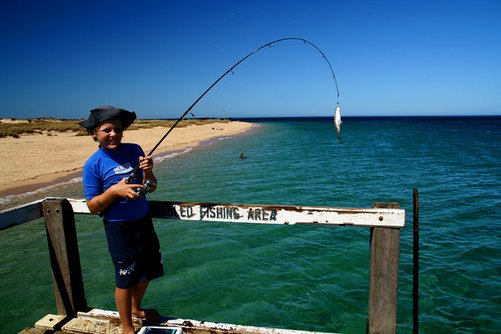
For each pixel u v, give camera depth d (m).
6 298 5.16
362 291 5.28
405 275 5.86
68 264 3.01
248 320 4.56
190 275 5.79
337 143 37.22
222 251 6.80
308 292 5.25
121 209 2.56
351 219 2.50
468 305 4.96
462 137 47.03
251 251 6.80
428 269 6.04
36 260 6.56
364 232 7.79
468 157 24.02
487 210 9.94
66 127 41.38
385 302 2.54
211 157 23.66
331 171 17.41
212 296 5.14
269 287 5.40
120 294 2.63
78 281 3.12
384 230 2.47
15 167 17.09
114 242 2.58
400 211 2.42
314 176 15.82
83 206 2.97
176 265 6.18
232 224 8.48
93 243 7.30
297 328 4.40
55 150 22.95
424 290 5.36
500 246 7.09
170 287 5.40
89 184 2.50
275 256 6.56
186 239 7.48
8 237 7.81
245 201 10.98
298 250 6.82
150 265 2.75
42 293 5.31
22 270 6.12
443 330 4.41
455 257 6.56
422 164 20.34
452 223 8.70
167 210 2.87
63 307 3.11
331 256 6.53
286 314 4.70
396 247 2.47
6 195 11.77
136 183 2.62
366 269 6.00
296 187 13.24
